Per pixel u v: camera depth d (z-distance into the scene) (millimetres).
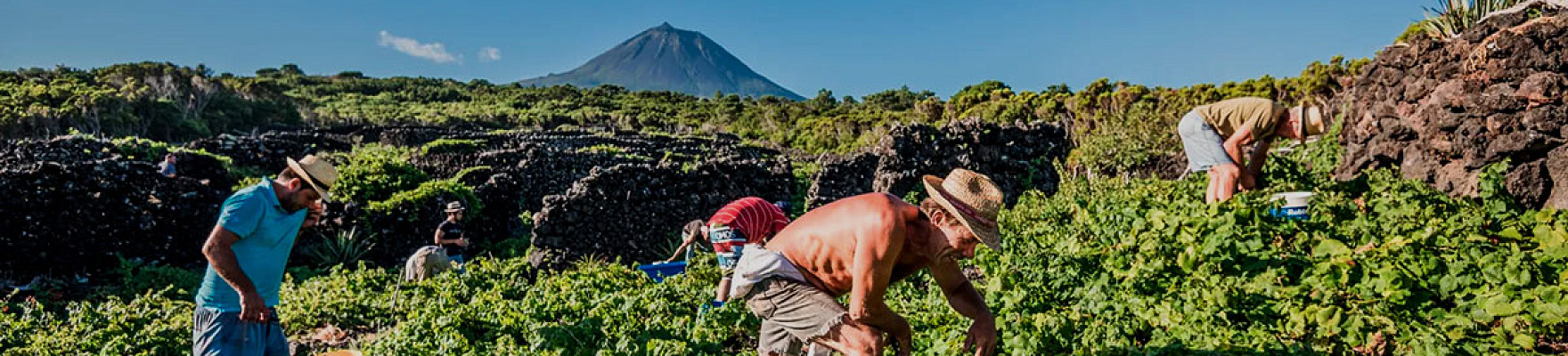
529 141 37375
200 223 16094
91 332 8148
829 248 3709
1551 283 5137
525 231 21188
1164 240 6559
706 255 10891
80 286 13359
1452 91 9195
